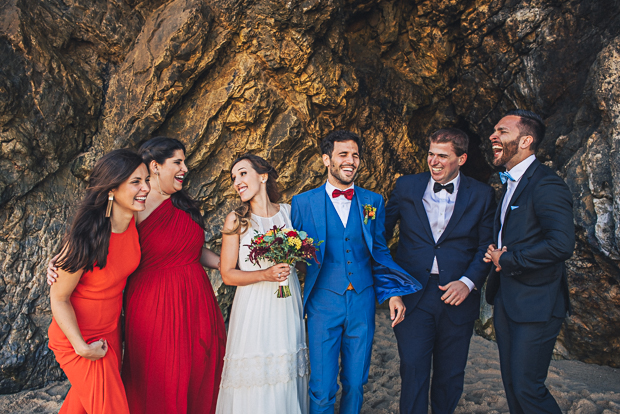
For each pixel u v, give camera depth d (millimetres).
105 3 4449
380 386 3787
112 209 2354
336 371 2732
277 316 2613
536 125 2637
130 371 2578
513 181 2750
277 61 4402
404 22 5367
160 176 2711
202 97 4453
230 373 2566
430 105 5707
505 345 2648
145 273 2643
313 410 2697
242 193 2756
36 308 3914
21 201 3973
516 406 2602
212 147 4512
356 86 4840
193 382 2664
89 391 2215
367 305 2781
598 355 4043
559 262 2512
